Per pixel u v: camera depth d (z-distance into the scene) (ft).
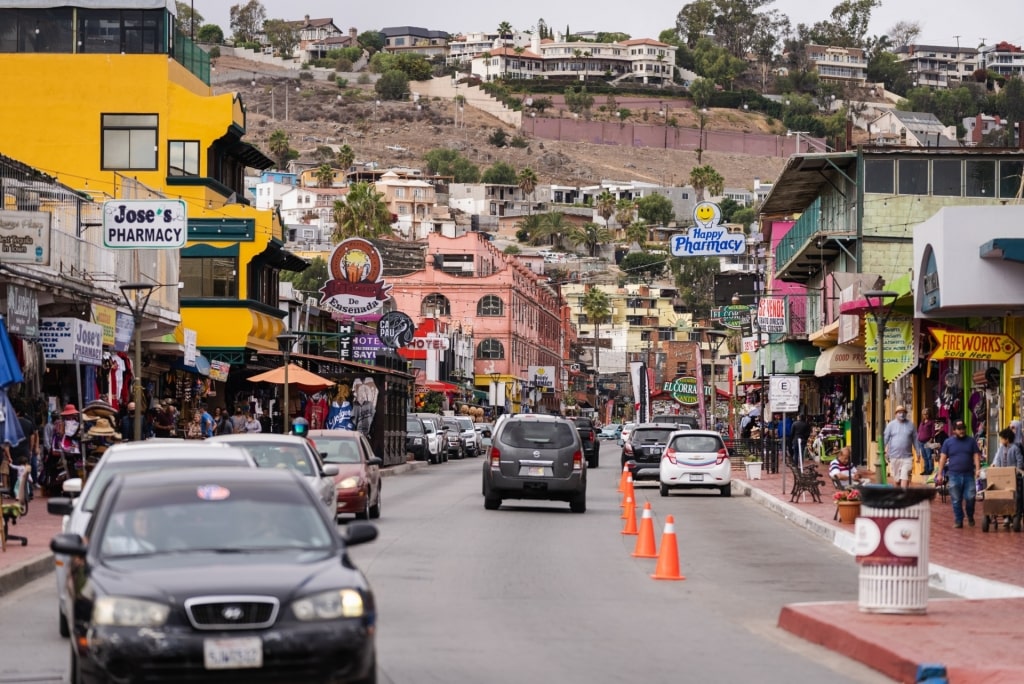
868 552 107.14
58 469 224.74
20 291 205.98
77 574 76.33
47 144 385.09
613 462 501.56
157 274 299.79
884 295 211.61
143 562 75.00
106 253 258.78
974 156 382.63
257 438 156.97
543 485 228.02
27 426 206.18
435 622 110.42
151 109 385.09
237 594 70.33
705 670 89.71
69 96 385.09
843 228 401.49
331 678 70.33
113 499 80.18
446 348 647.97
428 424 455.22
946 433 260.01
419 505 243.81
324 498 151.02
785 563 160.15
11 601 124.16
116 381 258.37
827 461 350.02
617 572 148.66
